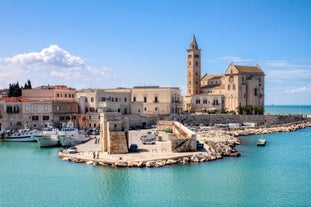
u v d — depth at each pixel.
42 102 146.75
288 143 133.00
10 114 141.38
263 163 93.00
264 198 65.69
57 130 130.00
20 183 74.31
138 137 131.75
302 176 80.19
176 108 195.00
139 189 70.00
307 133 172.00
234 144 126.62
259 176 79.81
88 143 118.75
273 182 75.44
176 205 62.31
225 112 199.62
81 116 155.38
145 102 191.75
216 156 97.25
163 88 189.25
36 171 83.06
